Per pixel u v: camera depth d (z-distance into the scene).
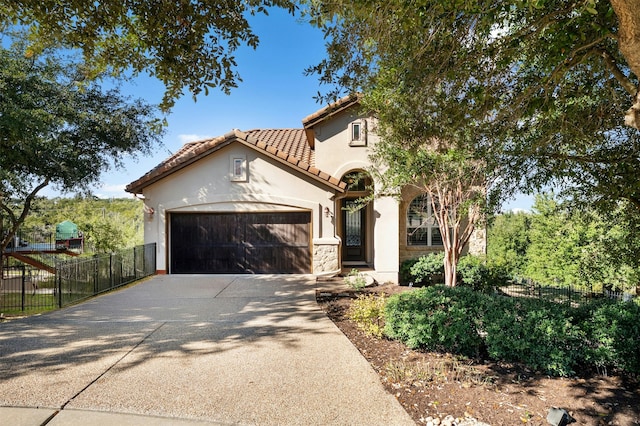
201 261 14.83
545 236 20.19
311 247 14.78
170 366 5.55
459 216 10.62
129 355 5.97
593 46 4.27
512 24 4.80
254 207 14.70
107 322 7.96
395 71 5.31
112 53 6.28
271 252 14.80
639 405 4.76
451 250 11.45
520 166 7.18
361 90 6.58
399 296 7.21
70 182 14.74
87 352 6.09
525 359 5.84
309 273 14.76
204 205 14.70
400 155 9.77
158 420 4.07
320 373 5.36
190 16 5.48
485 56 4.69
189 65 6.11
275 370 5.45
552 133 6.14
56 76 13.64
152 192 14.65
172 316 8.51
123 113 15.28
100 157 15.79
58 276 10.53
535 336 5.79
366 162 15.34
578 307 6.60
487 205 8.46
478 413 4.42
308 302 10.05
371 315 7.99
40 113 12.16
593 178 6.92
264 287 12.12
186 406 4.38
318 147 15.43
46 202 18.55
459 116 5.34
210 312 8.91
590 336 5.83
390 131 9.86
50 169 13.95
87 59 6.30
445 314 6.33
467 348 6.29
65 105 13.56
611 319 5.80
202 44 5.96
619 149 6.35
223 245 14.82
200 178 14.71
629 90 4.16
